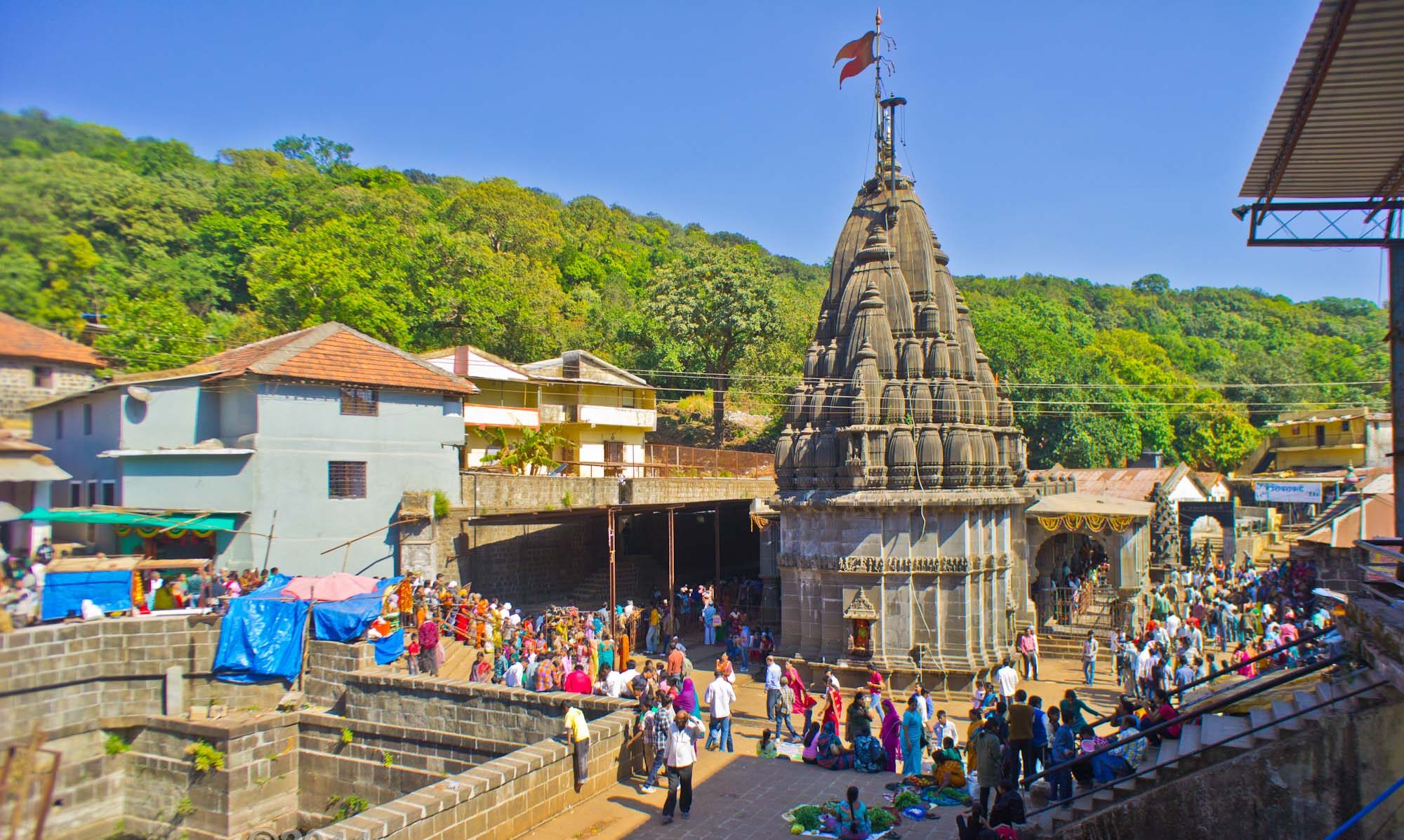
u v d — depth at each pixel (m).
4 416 13.48
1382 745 11.59
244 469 27.58
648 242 111.94
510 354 59.59
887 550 25.12
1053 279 142.75
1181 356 100.94
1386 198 13.41
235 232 49.19
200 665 23.08
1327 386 82.00
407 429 31.36
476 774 14.36
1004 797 13.30
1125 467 66.06
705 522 44.31
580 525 38.19
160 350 30.03
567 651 24.47
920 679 24.62
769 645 27.97
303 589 24.44
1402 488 12.70
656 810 15.65
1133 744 15.62
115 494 28.20
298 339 29.91
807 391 27.67
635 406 50.50
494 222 81.88
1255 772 12.33
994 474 26.94
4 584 22.23
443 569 31.47
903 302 27.28
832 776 17.52
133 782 22.14
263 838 20.08
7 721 20.52
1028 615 28.56
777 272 127.94
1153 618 28.84
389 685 22.38
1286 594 32.53
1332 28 9.66
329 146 91.62
